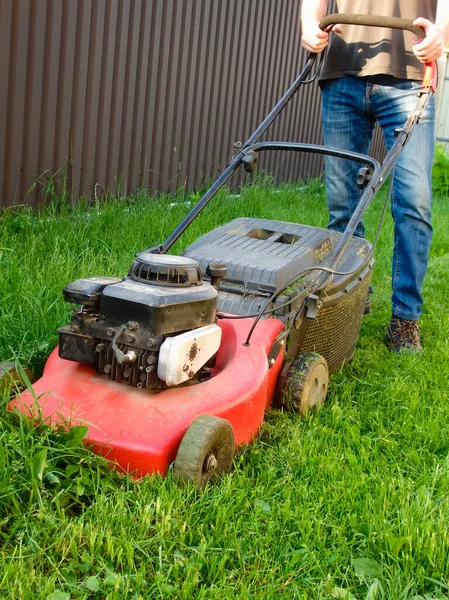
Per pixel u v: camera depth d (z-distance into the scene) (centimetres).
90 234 412
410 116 329
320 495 236
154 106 532
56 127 454
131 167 524
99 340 238
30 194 446
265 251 296
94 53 465
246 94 657
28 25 419
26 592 189
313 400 283
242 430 243
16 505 210
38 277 329
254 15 640
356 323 326
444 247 590
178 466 221
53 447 224
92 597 196
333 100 366
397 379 319
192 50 562
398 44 345
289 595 202
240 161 318
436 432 278
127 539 206
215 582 202
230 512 220
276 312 275
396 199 353
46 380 243
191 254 293
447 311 427
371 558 215
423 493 237
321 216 590
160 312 227
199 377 254
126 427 226
